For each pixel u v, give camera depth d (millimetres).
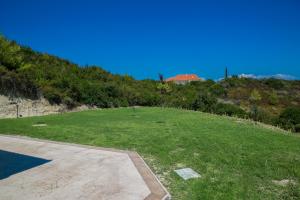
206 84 53125
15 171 6957
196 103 26828
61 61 32750
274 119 23547
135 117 17703
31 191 5715
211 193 5711
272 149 9227
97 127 13320
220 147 9320
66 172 6879
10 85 18594
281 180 6523
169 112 21203
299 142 10430
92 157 8164
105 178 6441
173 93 38344
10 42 24938
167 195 5520
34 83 20359
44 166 7352
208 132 12008
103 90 27656
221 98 45531
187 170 7082
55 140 10508
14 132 11984
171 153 8617
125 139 10547
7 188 5875
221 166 7402
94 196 5473
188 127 13383
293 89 56000
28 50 28797
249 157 8219
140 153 8672
